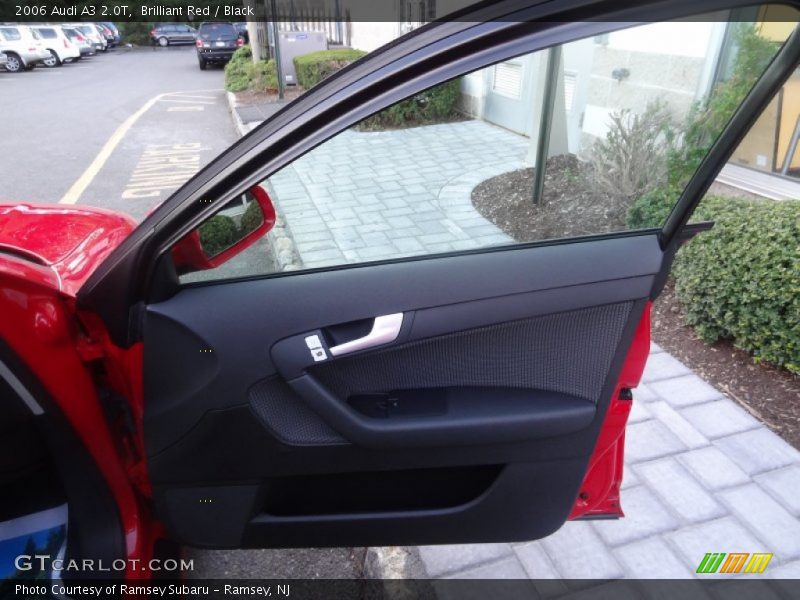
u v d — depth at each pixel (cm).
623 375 139
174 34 3219
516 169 344
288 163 114
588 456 143
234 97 1198
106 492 153
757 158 423
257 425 135
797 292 249
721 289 279
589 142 367
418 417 137
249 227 138
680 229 136
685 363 289
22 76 1825
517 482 143
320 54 1055
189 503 145
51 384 134
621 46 390
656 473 224
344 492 150
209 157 798
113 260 127
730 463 228
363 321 134
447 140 368
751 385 269
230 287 136
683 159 229
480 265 138
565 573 189
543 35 99
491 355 139
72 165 757
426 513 146
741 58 217
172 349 132
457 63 103
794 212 280
